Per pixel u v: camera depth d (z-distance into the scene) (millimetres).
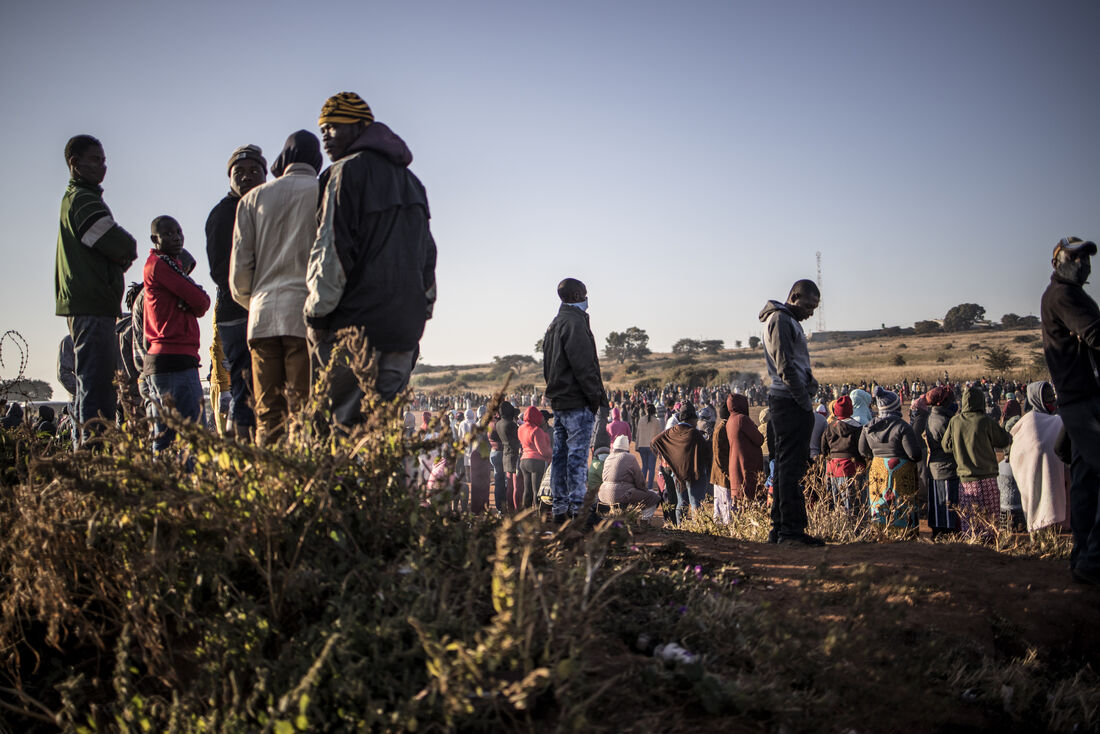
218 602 2662
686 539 5031
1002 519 7102
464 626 2316
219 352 5352
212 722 2152
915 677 3039
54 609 2561
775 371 5348
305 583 2572
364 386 3029
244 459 2734
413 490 3059
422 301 3650
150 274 4629
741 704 2512
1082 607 3988
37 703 2438
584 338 5168
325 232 3428
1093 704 3324
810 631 2961
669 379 79688
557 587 2676
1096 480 4391
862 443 7117
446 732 2035
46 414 7492
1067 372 4379
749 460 7855
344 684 2158
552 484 5336
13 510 2871
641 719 2369
